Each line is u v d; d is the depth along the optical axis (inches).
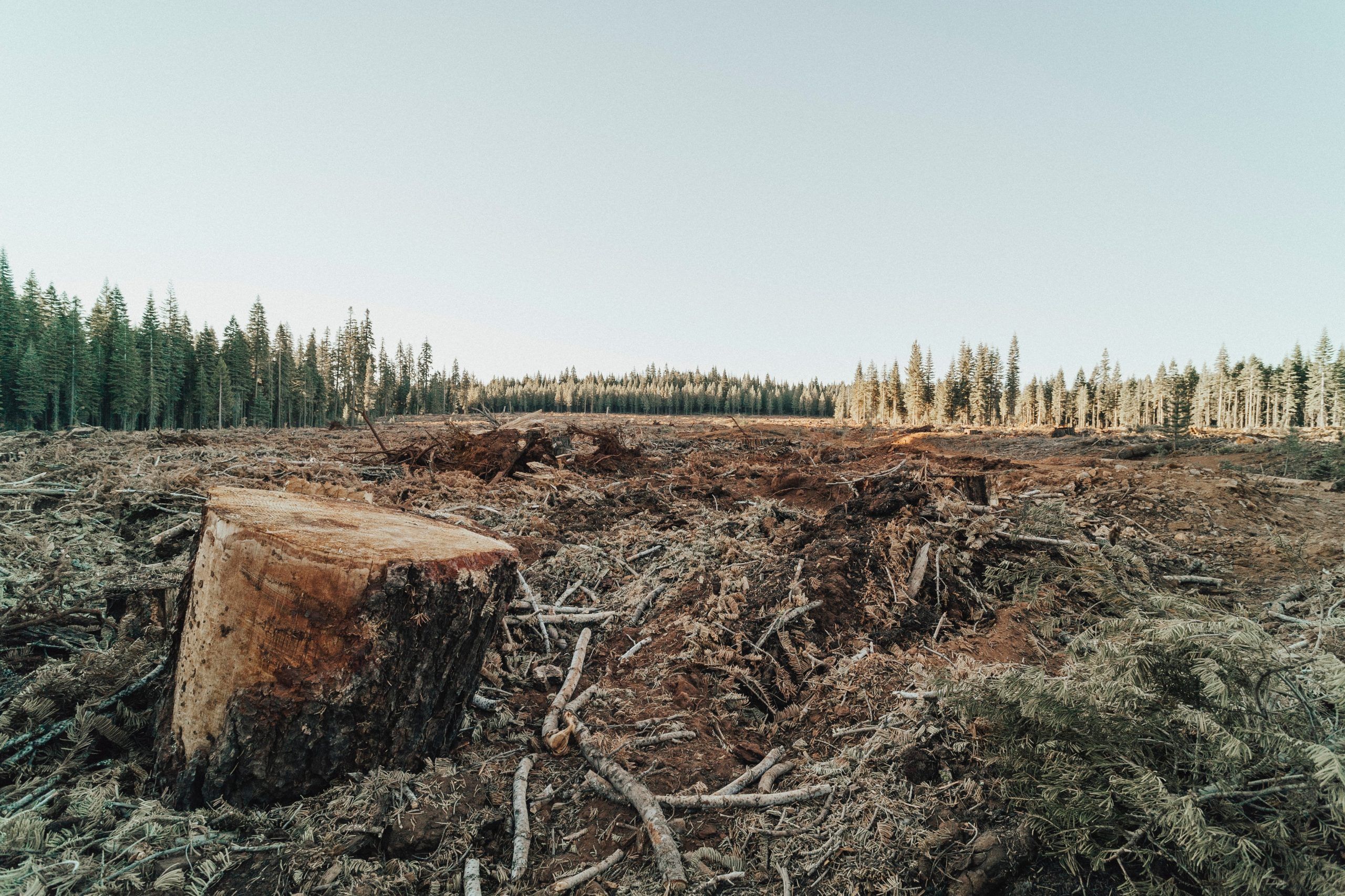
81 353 1774.1
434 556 123.4
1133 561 222.4
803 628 186.9
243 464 370.0
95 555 205.3
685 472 471.2
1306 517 361.4
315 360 2817.4
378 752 122.1
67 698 131.9
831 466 516.7
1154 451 812.6
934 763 127.1
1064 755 109.7
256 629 113.9
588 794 126.1
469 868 105.0
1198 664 104.9
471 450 476.4
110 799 113.5
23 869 94.2
